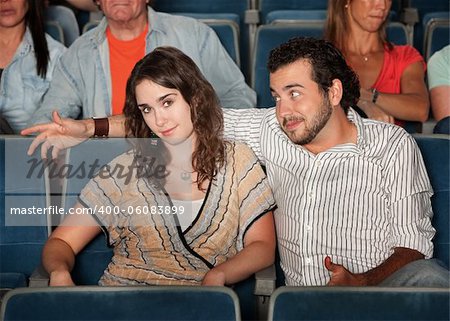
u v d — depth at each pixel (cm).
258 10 421
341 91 219
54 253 217
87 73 311
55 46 337
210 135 219
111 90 311
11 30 329
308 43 217
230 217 221
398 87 327
